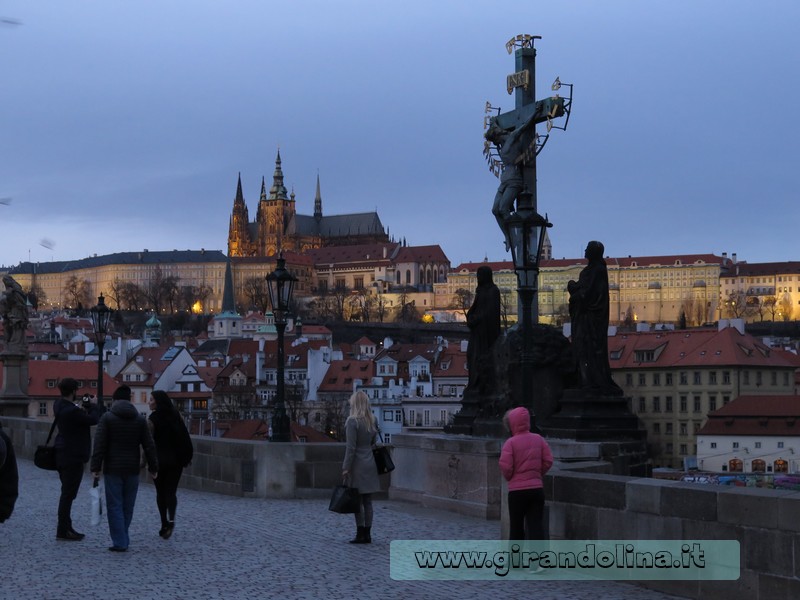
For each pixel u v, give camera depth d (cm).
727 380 10662
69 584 2000
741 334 11000
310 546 2447
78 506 3294
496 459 2828
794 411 7275
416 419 18888
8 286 6162
